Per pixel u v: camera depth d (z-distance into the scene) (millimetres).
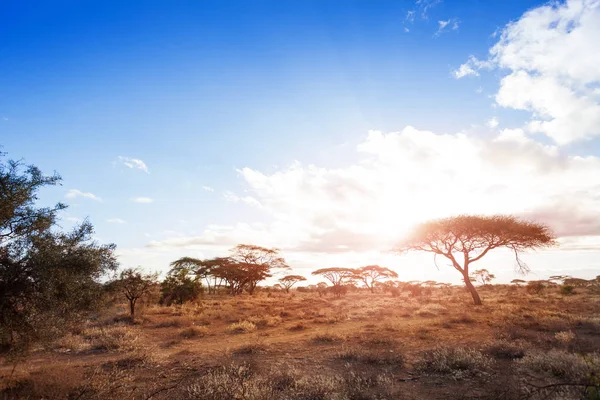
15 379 8539
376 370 9234
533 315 17531
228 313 25016
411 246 30781
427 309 23234
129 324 20953
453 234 28250
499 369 8602
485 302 27891
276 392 7453
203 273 54375
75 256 7844
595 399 5082
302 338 15008
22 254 7367
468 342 12219
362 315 22250
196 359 11383
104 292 9180
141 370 9969
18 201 7316
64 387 7637
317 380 7938
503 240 27094
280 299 43312
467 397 6641
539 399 5789
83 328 16750
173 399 7023
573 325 14242
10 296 7215
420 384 7992
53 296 7453
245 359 10891
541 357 8500
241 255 59844
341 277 54500
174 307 29953
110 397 7094
